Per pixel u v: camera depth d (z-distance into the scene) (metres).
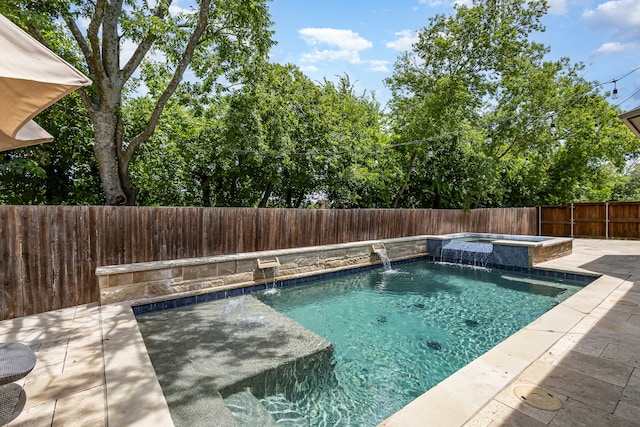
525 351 2.70
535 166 14.82
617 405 1.96
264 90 9.02
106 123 5.75
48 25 5.05
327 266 6.62
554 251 7.54
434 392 2.09
